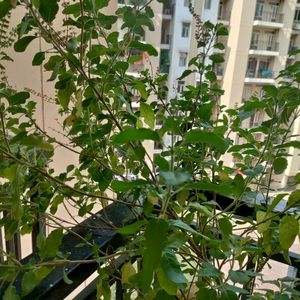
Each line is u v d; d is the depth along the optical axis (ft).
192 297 1.74
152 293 1.41
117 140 0.96
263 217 1.67
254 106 1.73
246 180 1.92
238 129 2.05
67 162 3.46
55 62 1.69
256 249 1.66
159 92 2.33
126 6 1.87
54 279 1.94
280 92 1.78
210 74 2.22
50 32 1.47
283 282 1.83
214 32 2.21
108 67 1.72
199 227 1.89
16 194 1.45
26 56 2.96
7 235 1.78
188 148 2.00
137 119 1.78
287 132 1.95
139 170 2.04
